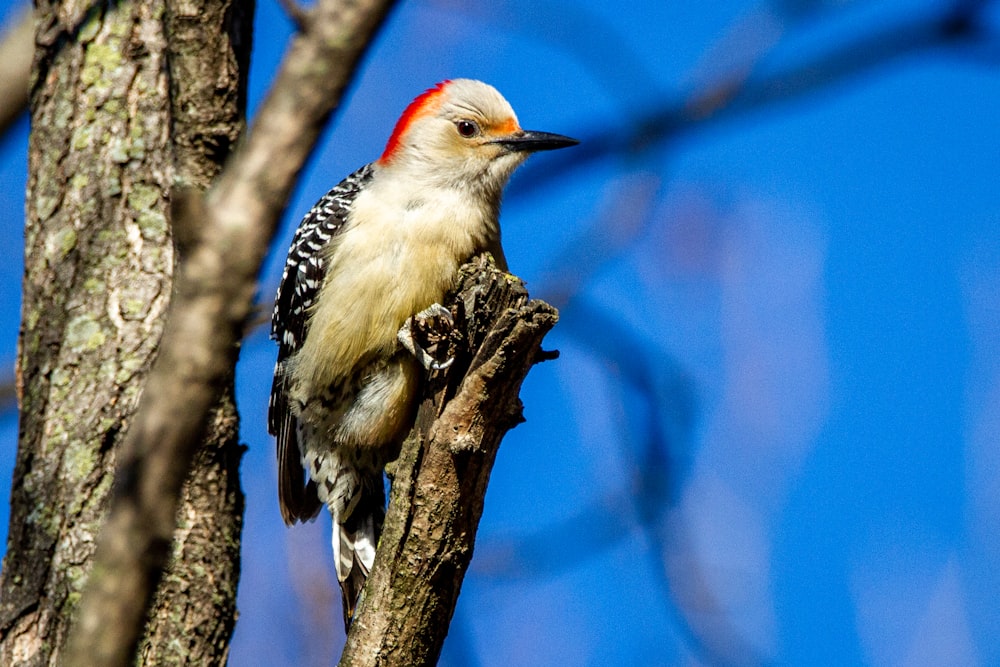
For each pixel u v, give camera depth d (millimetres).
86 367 9445
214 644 9328
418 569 8219
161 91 10117
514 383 8336
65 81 10125
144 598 4375
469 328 8484
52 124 10078
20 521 9164
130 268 9695
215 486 9672
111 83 10070
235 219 4332
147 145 9977
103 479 9172
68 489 9141
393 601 8234
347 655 8250
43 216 9898
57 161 9969
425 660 8297
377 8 4320
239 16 10172
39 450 9312
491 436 8320
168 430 4328
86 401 9352
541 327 8234
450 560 8258
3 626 8883
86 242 9750
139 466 4340
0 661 8781
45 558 8992
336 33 4320
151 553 4359
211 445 9664
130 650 4359
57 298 9656
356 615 8336
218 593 9438
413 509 8258
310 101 4336
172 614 9211
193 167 9805
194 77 9867
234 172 4379
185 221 4352
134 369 9430
